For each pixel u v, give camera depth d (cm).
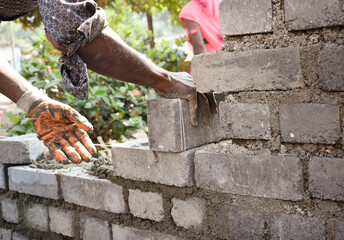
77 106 354
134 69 200
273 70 173
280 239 183
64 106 210
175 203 212
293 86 170
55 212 264
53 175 257
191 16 388
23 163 282
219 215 199
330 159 165
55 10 185
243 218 192
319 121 166
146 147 219
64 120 214
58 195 258
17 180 279
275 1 170
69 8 183
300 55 166
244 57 179
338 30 159
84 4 184
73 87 196
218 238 201
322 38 163
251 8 174
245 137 186
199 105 210
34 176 267
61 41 188
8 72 228
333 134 164
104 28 192
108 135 375
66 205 258
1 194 296
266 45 175
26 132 363
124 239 233
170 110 196
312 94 167
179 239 212
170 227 216
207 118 213
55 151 204
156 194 218
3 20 231
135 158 218
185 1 758
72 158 201
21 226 286
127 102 388
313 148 171
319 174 169
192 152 204
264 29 173
